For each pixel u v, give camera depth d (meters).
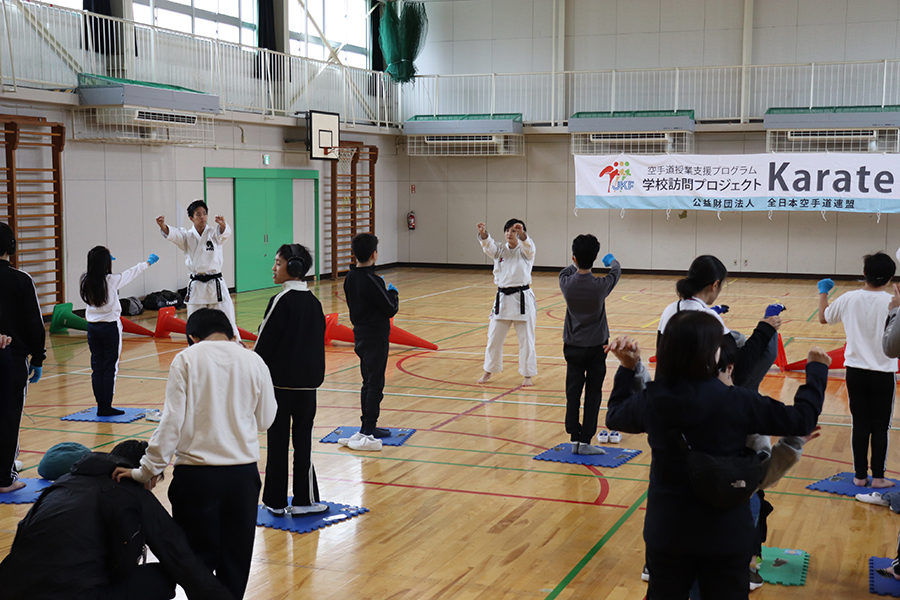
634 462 5.42
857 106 16.17
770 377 8.14
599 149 18.08
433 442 5.91
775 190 16.14
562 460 5.41
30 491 4.68
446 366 8.80
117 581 2.69
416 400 7.24
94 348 6.55
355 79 17.89
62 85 11.31
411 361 9.07
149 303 12.88
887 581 3.52
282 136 16.05
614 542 4.04
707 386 2.35
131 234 12.82
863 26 16.59
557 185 19.05
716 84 17.62
